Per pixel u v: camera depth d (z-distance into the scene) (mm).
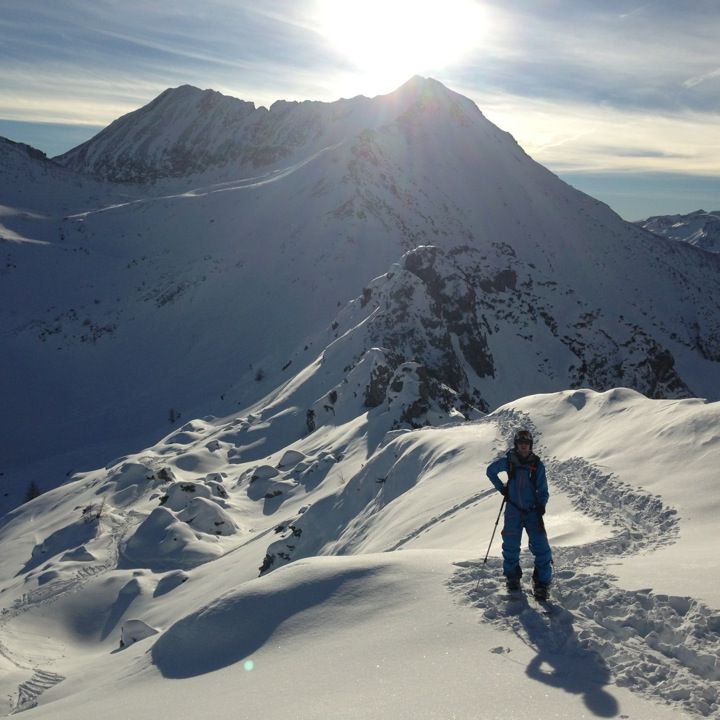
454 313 97875
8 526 64750
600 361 123188
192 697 7402
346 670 6523
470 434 25297
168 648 9531
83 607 37844
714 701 5008
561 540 10172
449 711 5152
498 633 6590
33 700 17328
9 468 126375
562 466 15781
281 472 56188
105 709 8234
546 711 5004
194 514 48062
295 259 189625
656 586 7020
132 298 193625
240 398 126062
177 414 134625
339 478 45250
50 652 32188
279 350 153000
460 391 85312
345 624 7863
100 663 18328
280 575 9703
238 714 6184
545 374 113500
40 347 170750
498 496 16141
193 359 159625
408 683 5852
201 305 179250
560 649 6102
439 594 7852
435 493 19969
